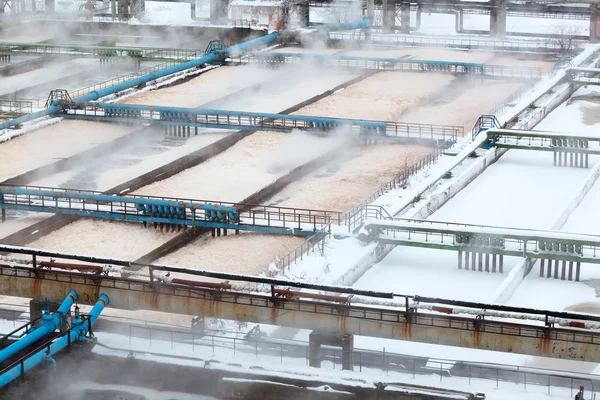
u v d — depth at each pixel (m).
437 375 50.34
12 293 54.97
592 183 86.69
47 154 97.81
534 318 49.59
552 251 67.38
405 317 50.31
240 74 132.12
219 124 103.19
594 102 117.00
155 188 88.81
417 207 77.50
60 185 90.06
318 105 117.12
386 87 124.75
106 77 136.25
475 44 149.12
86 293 53.88
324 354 52.69
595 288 66.38
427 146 99.12
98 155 98.38
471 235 68.38
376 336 50.75
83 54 137.50
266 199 86.00
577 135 91.50
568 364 54.94
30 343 50.72
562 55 138.38
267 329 56.31
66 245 75.81
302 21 162.62
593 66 131.75
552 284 66.94
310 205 83.88
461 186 85.81
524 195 84.56
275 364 50.34
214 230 77.06
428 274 68.19
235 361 50.38
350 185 89.00
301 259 67.31
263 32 152.25
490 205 81.94
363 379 48.81
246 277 52.50
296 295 51.66
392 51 149.00
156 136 105.31
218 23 161.75
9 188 79.75
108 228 78.81
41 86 128.25
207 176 92.31
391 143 100.62
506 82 129.25
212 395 49.94
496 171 90.75
